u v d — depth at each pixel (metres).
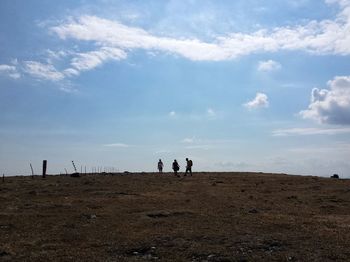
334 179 55.12
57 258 17.48
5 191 38.22
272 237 20.73
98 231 22.28
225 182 49.38
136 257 17.78
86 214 26.98
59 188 40.97
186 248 18.92
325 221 25.41
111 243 19.84
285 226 23.47
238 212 28.09
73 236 21.20
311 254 17.97
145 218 25.73
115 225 23.72
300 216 27.30
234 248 18.89
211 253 18.12
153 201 32.97
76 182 46.72
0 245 19.42
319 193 40.19
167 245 19.42
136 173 66.19
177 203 32.09
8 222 24.45
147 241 20.02
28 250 18.78
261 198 36.03
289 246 19.28
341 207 31.80
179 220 25.08
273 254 17.98
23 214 26.94
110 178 52.69
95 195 36.41
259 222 24.52
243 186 45.47
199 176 58.22
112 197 35.16
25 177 54.72
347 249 18.72
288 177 57.81
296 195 38.56
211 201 33.44
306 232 22.05
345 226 23.89
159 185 44.91
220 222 24.47
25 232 22.12
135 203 31.86
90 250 18.77
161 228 22.88
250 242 19.83
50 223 24.33
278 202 33.88
